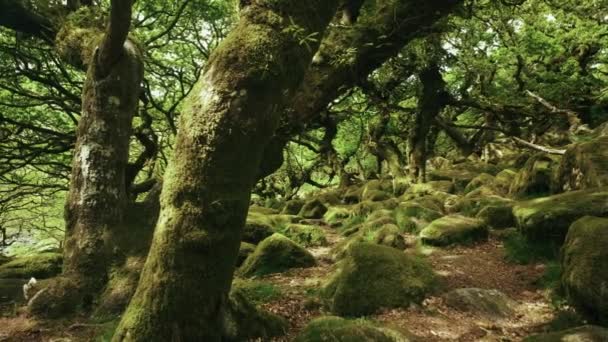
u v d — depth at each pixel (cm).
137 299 450
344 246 1073
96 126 787
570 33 1986
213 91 439
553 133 2138
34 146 1648
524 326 603
